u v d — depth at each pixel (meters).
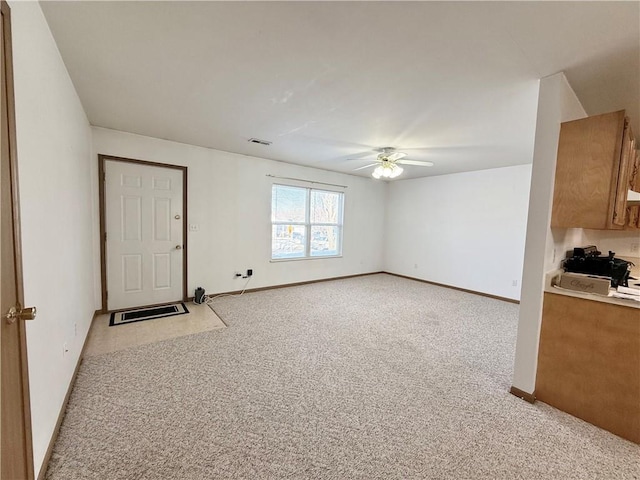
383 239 6.90
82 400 1.93
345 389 2.16
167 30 1.62
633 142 2.42
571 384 1.94
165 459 1.49
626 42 1.59
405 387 2.21
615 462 1.57
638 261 3.04
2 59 0.99
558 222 2.00
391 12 1.42
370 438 1.68
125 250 3.61
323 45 1.72
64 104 1.99
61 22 1.56
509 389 2.21
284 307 4.07
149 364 2.43
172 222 3.93
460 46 1.68
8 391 0.99
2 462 0.93
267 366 2.46
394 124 2.96
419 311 4.09
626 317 1.75
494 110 2.55
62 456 1.49
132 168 3.57
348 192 6.10
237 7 1.42
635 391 1.72
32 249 1.36
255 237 4.77
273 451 1.57
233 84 2.23
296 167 5.19
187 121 3.06
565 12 1.38
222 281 4.46
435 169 5.16
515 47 1.67
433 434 1.73
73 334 2.16
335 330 3.30
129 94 2.43
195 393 2.05
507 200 4.79
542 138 1.99
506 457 1.58
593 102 2.30
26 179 1.30
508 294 4.77
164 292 3.94
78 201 2.52
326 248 5.91
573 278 1.98
